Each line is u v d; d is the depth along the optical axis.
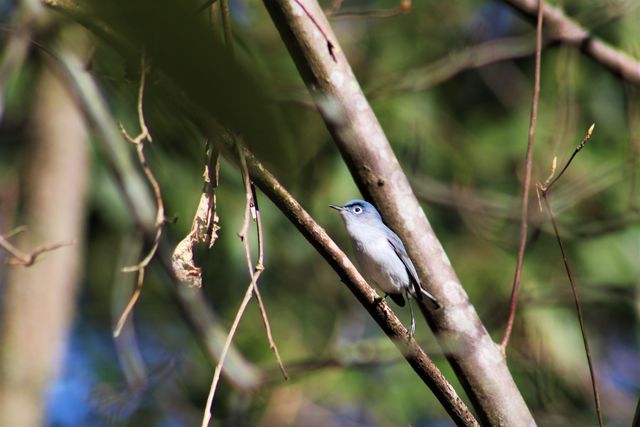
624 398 12.90
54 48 8.30
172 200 10.84
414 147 11.79
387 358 9.84
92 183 13.16
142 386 10.69
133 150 10.21
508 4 9.17
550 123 11.73
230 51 1.73
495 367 5.69
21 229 6.69
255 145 1.86
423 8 12.59
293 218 4.68
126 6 1.68
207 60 1.72
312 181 11.55
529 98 12.80
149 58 1.83
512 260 12.28
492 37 13.37
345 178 11.91
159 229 5.28
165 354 12.95
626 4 9.83
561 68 9.40
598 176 11.02
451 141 12.47
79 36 8.48
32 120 13.01
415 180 11.66
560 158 9.55
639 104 9.71
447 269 5.93
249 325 12.65
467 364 5.69
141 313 13.70
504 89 13.05
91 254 13.91
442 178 12.45
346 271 4.78
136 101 4.85
